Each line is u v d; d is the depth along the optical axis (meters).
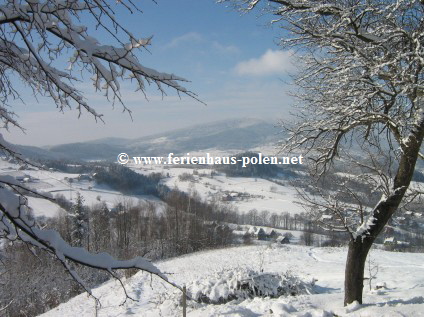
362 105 6.67
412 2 6.05
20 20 2.84
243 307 9.80
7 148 3.19
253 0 6.96
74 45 2.84
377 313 6.57
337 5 6.82
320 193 7.25
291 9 6.97
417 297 8.09
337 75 6.75
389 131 7.44
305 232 50.84
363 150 7.56
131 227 44.53
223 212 57.97
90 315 14.59
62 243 2.86
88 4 2.70
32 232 2.75
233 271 13.36
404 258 19.77
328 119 7.16
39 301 16.73
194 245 41.69
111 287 18.23
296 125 7.48
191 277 18.73
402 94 6.29
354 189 7.73
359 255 7.42
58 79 3.08
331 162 7.73
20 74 3.46
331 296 9.20
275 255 24.19
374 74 6.14
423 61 5.64
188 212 45.84
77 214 30.08
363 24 6.91
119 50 2.94
